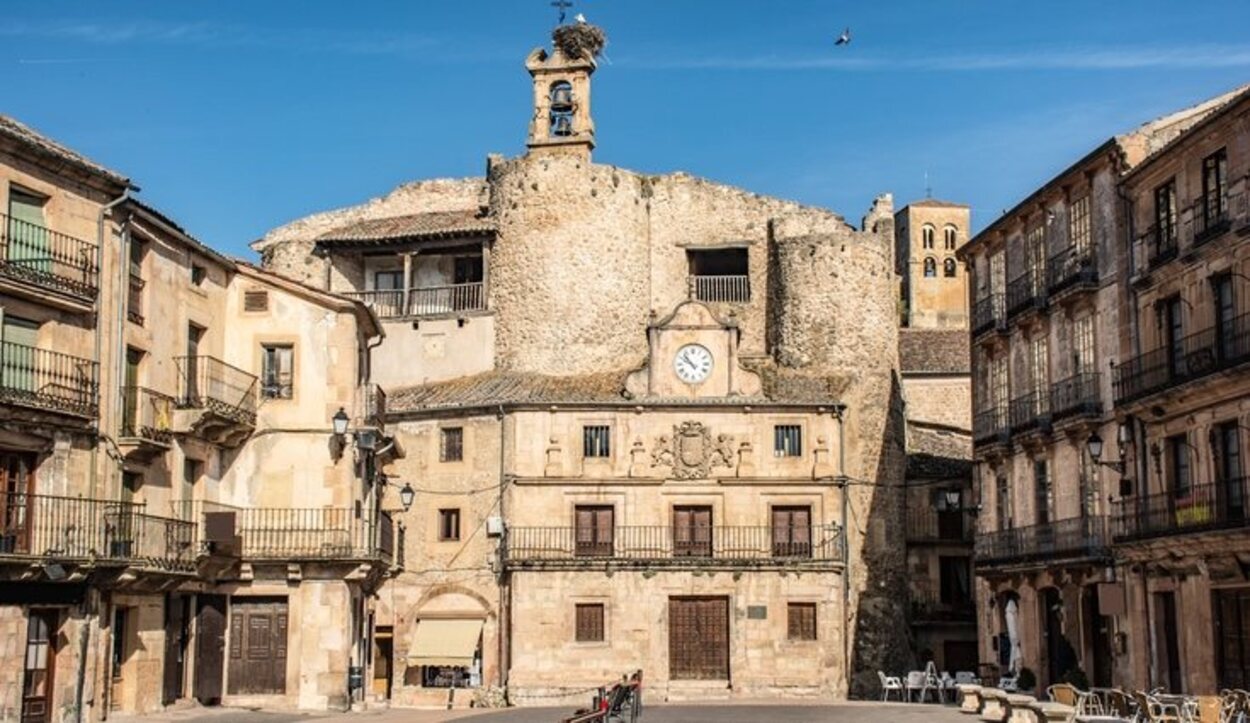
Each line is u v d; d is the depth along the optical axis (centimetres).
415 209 7519
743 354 6994
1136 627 4250
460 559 6128
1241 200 3809
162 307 3991
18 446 3394
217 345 4375
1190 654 3962
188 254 4178
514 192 6888
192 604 4200
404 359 6944
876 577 6375
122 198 3691
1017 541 4997
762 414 6150
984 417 5409
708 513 6088
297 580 4316
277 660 4288
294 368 4459
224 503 4356
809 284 6844
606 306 6806
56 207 3525
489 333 6838
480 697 5772
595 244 6831
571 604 5894
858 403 6619
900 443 6688
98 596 3584
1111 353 4481
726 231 7206
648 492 6075
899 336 8125
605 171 6919
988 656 5353
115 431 3675
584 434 6134
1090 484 4566
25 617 3366
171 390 4034
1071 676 4266
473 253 7088
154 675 3916
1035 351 5044
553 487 6075
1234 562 3747
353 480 4456
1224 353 3906
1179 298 4162
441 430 6262
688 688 5828
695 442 6112
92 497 3575
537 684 5825
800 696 5838
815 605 5928
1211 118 3872
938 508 6706
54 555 3369
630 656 5850
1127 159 4419
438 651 6047
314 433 4425
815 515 6078
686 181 7238
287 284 4484
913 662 6462
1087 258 4641
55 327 3512
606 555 6022
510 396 6234
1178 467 4147
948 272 11581
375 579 4612
